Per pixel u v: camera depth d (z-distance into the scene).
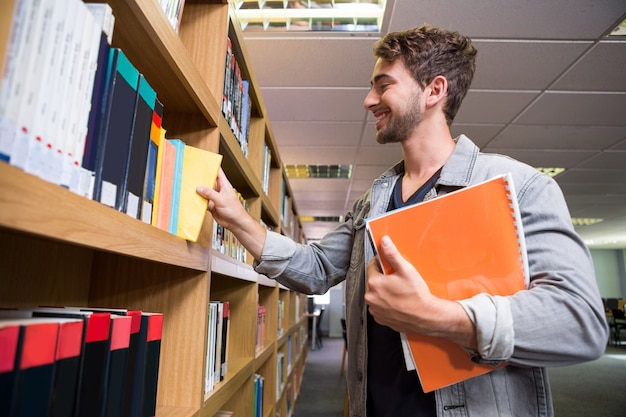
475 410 0.72
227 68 1.18
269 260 1.03
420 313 0.60
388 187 1.05
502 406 0.72
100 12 0.54
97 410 0.53
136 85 0.63
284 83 2.96
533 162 4.59
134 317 0.66
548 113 3.35
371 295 0.64
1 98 0.36
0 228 0.35
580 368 6.36
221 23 1.09
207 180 0.86
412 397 0.79
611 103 3.14
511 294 0.67
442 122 0.96
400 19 2.24
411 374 0.80
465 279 0.67
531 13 2.17
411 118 0.92
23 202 0.36
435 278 0.67
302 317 5.50
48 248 0.77
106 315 0.56
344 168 5.20
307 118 3.56
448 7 2.14
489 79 2.83
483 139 3.95
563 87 2.93
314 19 2.35
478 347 0.61
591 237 10.30
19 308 0.64
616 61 2.59
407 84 0.93
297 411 3.87
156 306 0.93
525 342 0.60
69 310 0.64
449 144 0.96
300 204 6.98
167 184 0.77
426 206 0.69
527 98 3.10
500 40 2.40
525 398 0.72
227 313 1.26
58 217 0.41
